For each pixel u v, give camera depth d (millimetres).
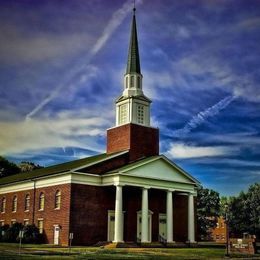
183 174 55969
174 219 58844
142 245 49031
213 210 96000
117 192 49406
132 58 60094
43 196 55281
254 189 97438
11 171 101375
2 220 64438
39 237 52438
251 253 41344
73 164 58156
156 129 58719
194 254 39000
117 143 57438
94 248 43750
